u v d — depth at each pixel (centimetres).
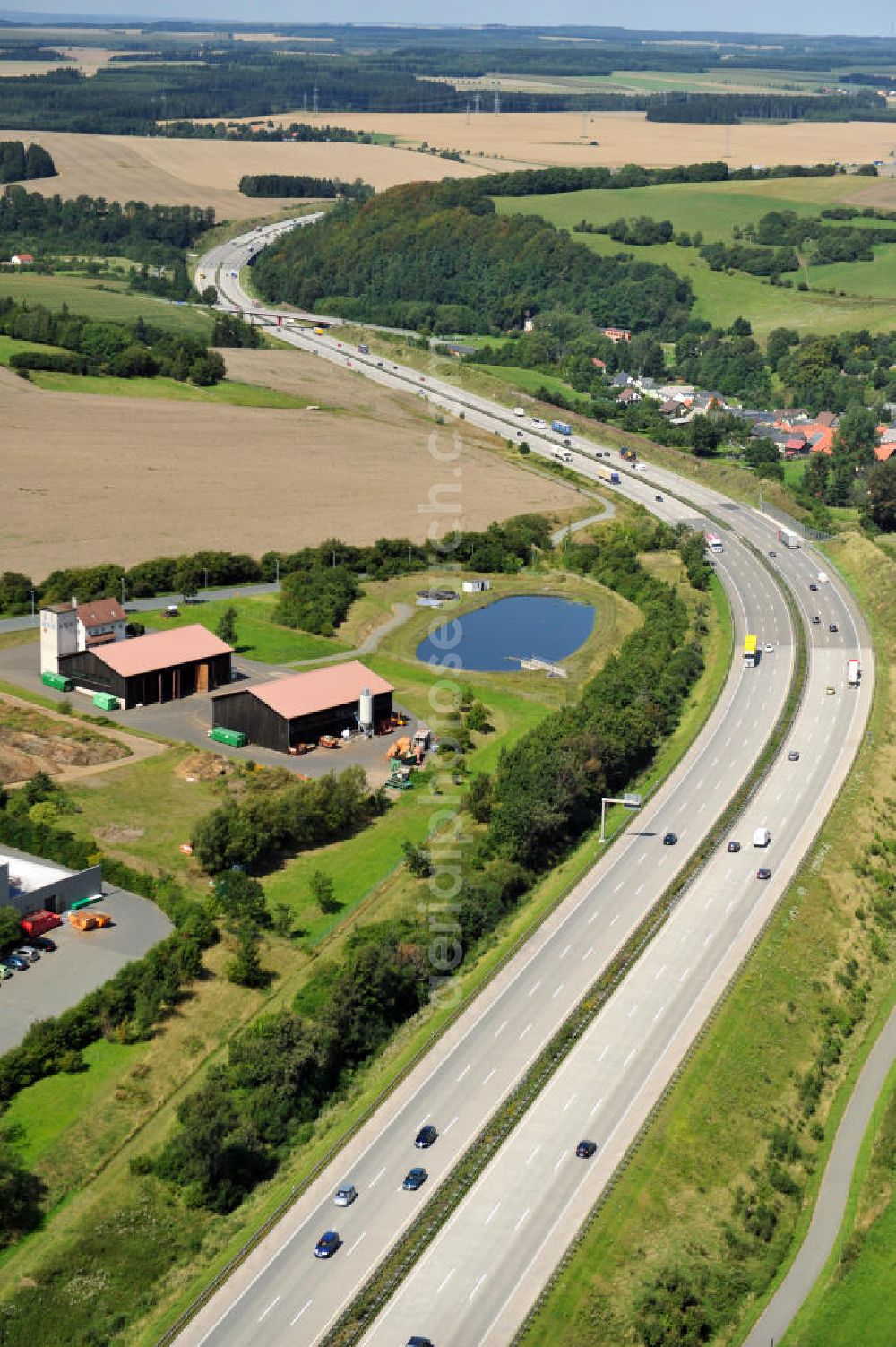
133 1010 16600
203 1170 14350
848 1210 15262
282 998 17162
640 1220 14375
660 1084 16012
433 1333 12875
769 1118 16175
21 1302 13150
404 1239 13750
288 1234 13888
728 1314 13875
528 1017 17050
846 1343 13612
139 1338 12888
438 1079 16000
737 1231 14650
